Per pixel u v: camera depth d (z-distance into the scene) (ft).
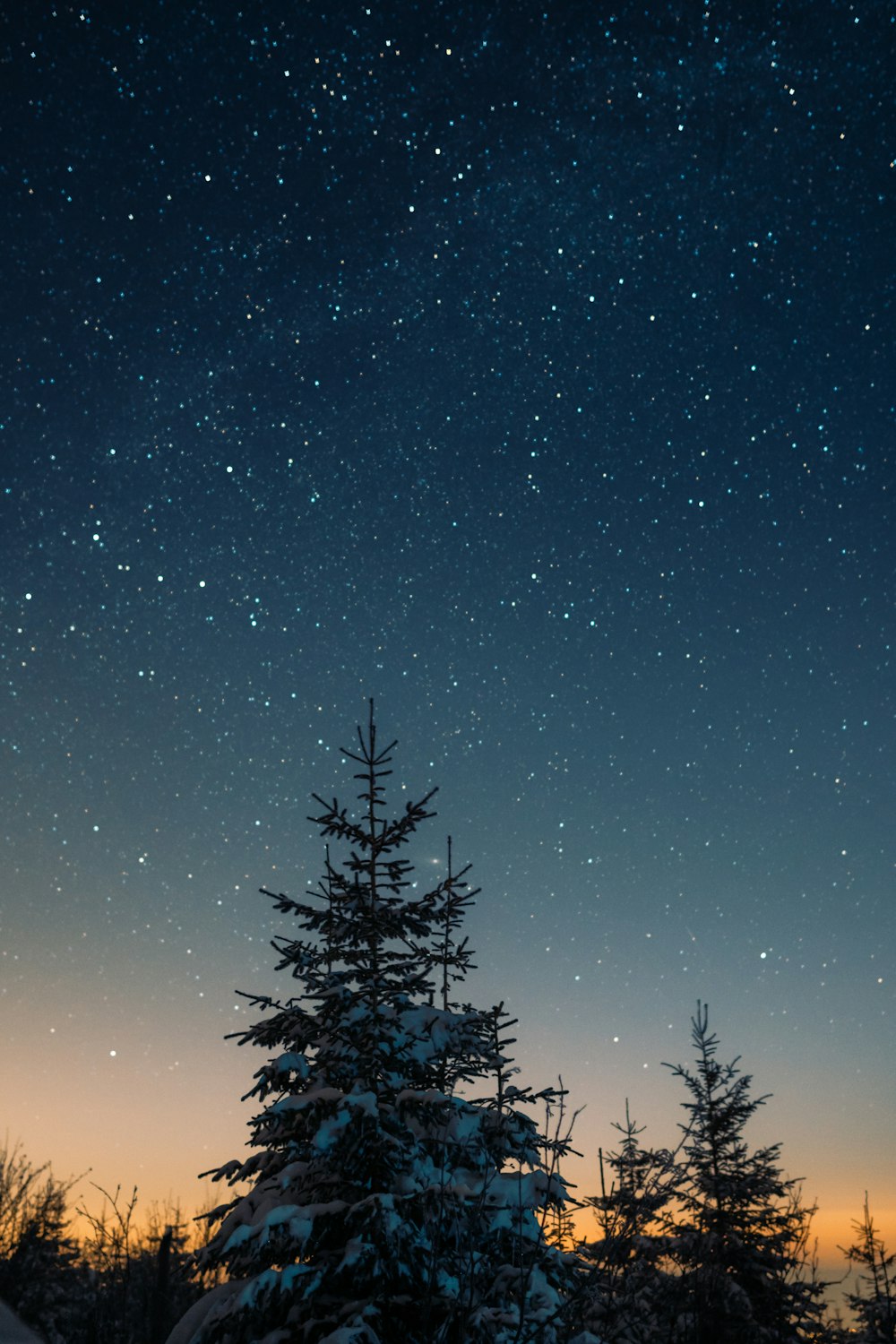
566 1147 26.16
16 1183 57.21
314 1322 27.91
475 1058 34.73
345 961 35.29
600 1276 26.58
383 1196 28.99
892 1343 44.21
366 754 37.86
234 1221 31.53
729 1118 51.62
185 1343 28.94
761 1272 43.62
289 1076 33.17
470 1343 25.80
